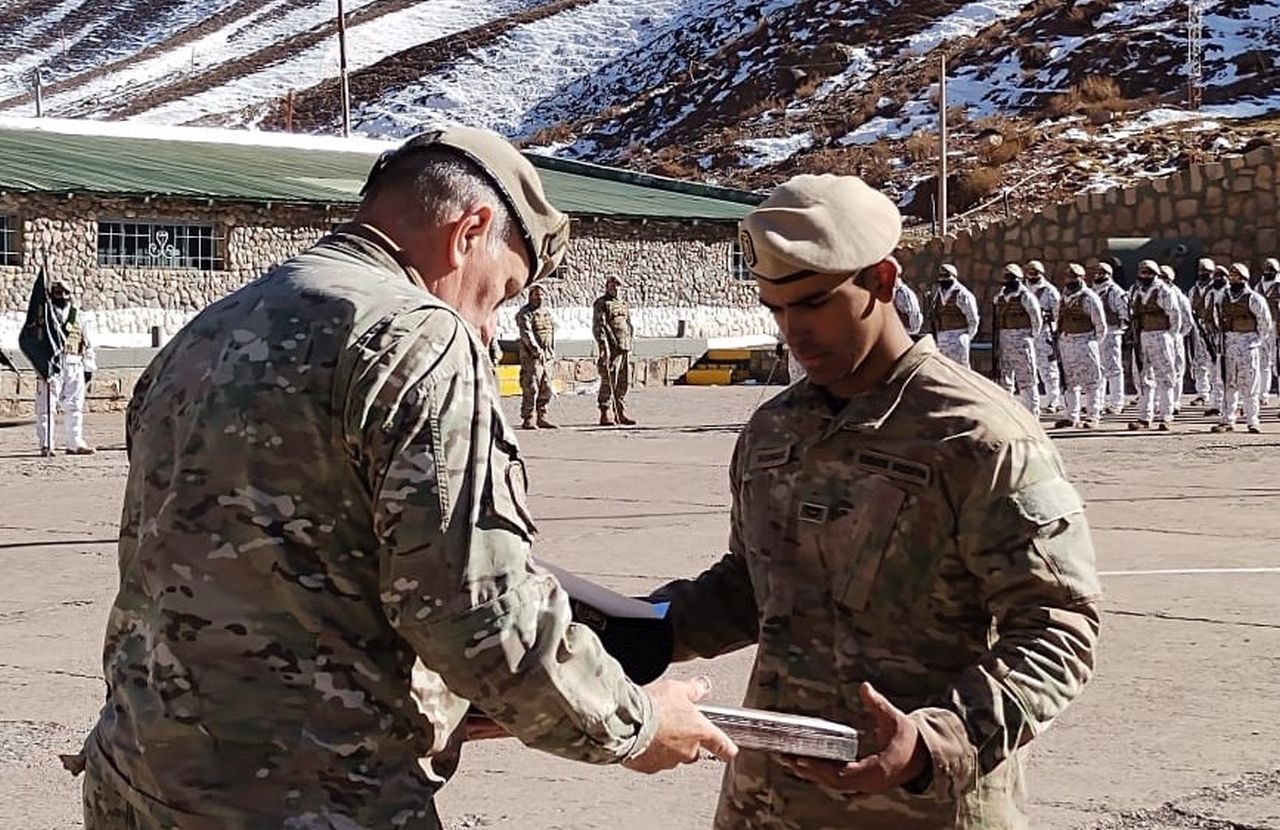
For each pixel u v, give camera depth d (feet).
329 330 10.39
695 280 138.21
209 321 10.81
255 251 116.37
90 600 37.83
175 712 10.23
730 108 273.54
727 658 30.76
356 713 10.28
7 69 435.12
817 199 12.14
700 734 10.90
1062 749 25.02
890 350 12.41
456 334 10.49
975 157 213.66
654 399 111.34
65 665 31.27
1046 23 256.52
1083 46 244.83
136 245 111.75
